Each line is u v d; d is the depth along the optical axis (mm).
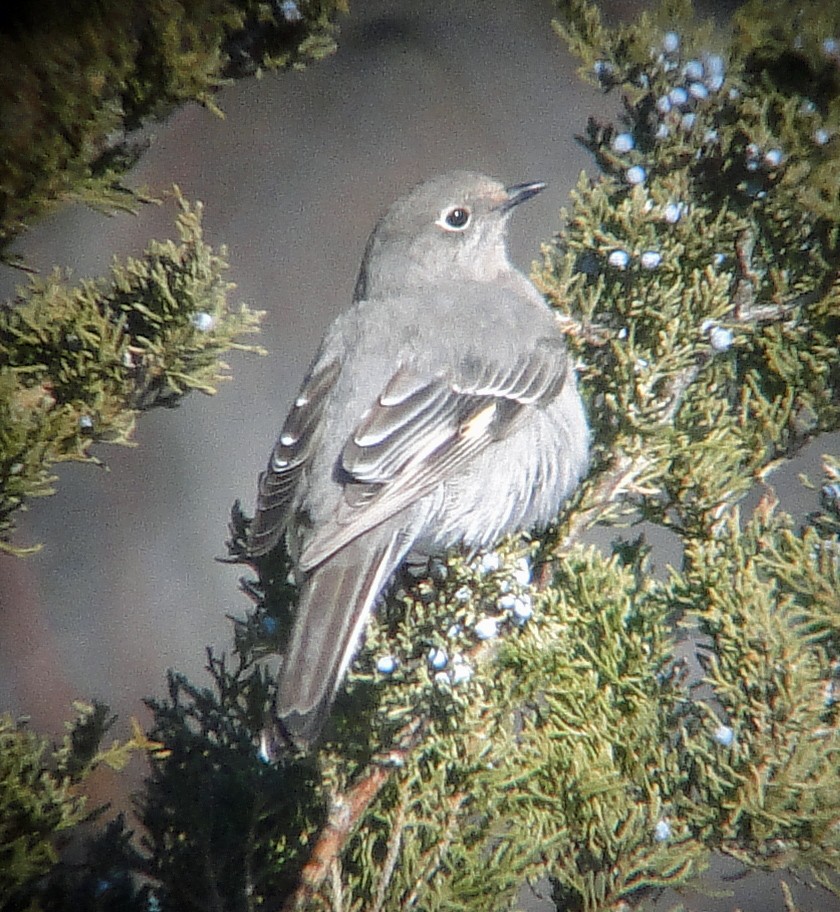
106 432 8375
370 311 10320
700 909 9844
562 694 7715
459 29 14172
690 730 7684
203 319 8430
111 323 8594
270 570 9070
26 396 8375
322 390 9781
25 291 8633
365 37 14062
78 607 12234
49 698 11773
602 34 9039
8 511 8047
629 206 8930
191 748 7895
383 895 7137
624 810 7316
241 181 13469
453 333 9820
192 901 7469
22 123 7543
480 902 7125
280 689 7871
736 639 7582
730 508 8586
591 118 9258
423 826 7449
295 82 13742
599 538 11648
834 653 7824
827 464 8391
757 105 8828
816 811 7102
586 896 7090
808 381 8648
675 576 7969
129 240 12477
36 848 7137
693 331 8703
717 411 8625
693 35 8984
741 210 9031
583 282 9328
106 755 7621
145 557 12539
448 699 7699
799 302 8828
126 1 7648
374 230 11242
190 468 12906
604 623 7859
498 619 8000
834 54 8656
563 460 9281
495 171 13781
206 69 7848
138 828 9695
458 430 9469
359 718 7801
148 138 8141
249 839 7508
